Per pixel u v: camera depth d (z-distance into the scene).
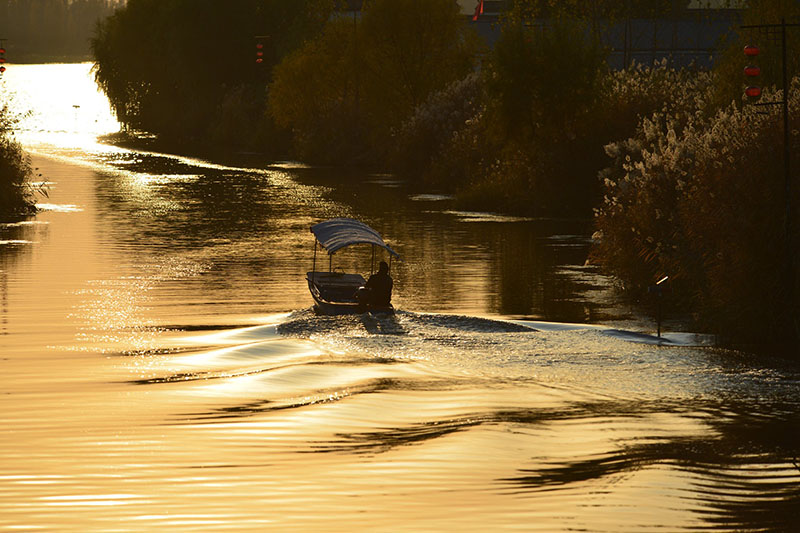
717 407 50.78
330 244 82.06
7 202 143.62
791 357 62.75
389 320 73.12
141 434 45.00
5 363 60.53
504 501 36.47
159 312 78.12
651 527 33.94
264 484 38.09
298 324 72.00
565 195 152.88
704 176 74.19
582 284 93.12
